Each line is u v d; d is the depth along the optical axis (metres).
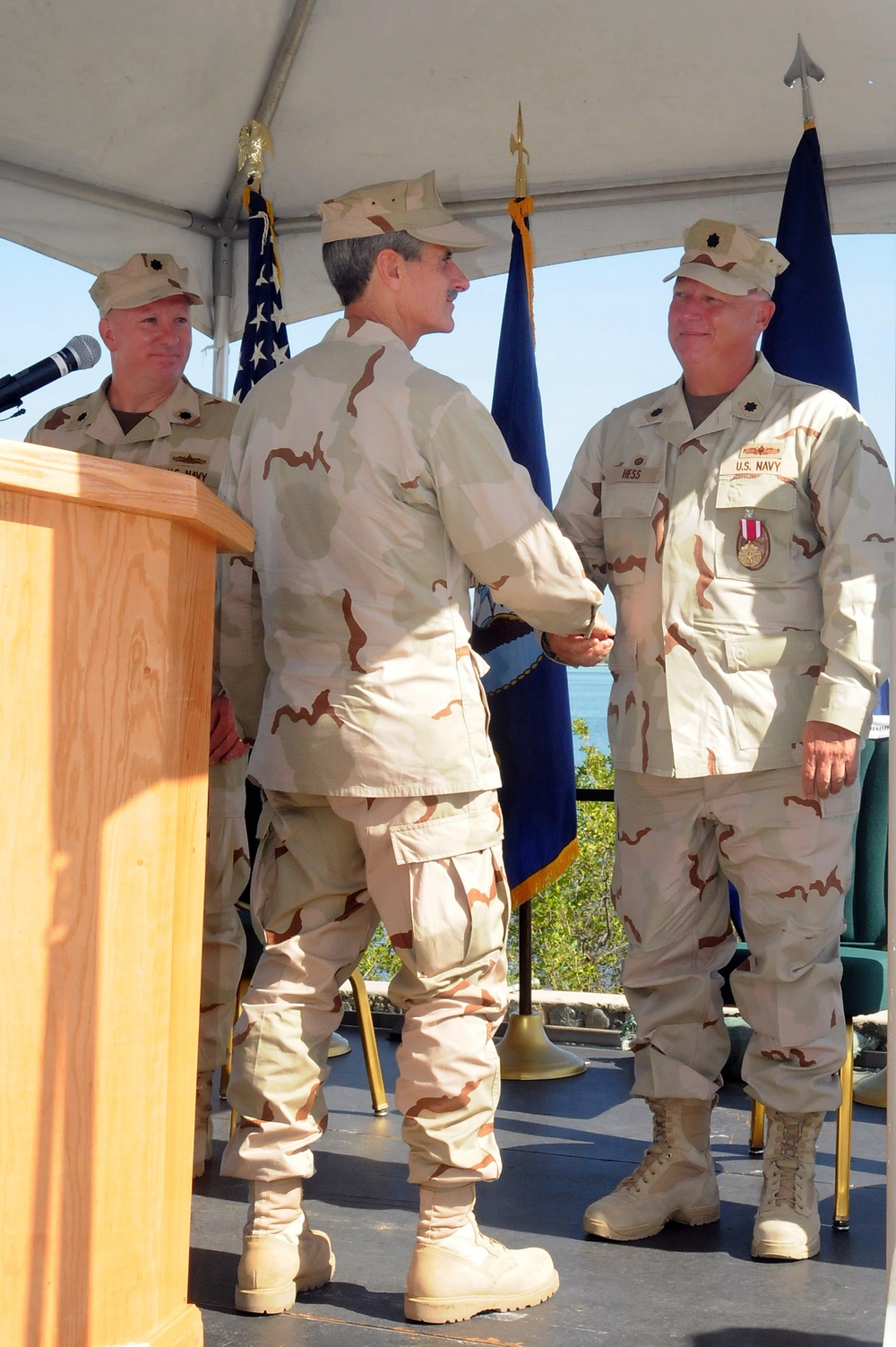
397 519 1.91
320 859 2.01
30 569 1.33
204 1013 2.70
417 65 3.64
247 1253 1.98
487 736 2.00
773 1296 2.05
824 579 2.28
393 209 2.02
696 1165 2.38
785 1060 2.29
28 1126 1.32
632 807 2.46
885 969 2.41
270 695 2.03
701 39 3.47
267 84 3.70
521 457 3.65
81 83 3.59
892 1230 1.55
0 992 1.31
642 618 2.42
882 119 3.70
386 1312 1.98
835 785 2.21
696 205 4.08
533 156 4.02
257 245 3.99
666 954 2.41
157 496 1.39
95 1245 1.37
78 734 1.37
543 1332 1.91
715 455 2.38
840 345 3.36
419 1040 1.95
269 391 2.05
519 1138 2.96
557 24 3.45
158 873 1.43
